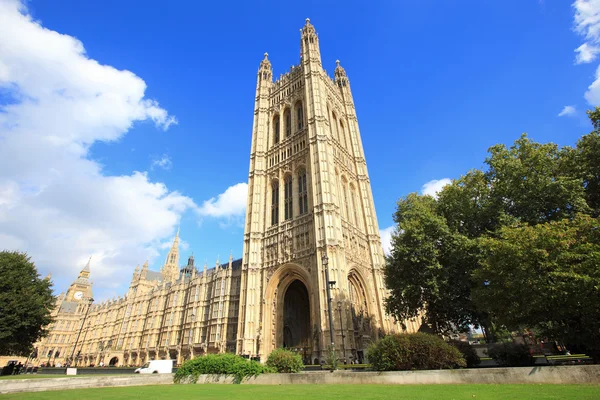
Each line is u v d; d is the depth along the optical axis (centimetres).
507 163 2834
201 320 7188
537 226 1952
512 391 1197
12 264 4069
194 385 1994
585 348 2098
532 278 1798
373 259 5250
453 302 2900
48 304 4244
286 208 5203
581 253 1747
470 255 2756
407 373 1695
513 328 2173
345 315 3744
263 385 1886
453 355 1962
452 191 3328
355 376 1817
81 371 4747
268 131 6391
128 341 9269
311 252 4266
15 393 1652
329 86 6462
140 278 10419
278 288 4594
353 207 5578
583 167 2597
